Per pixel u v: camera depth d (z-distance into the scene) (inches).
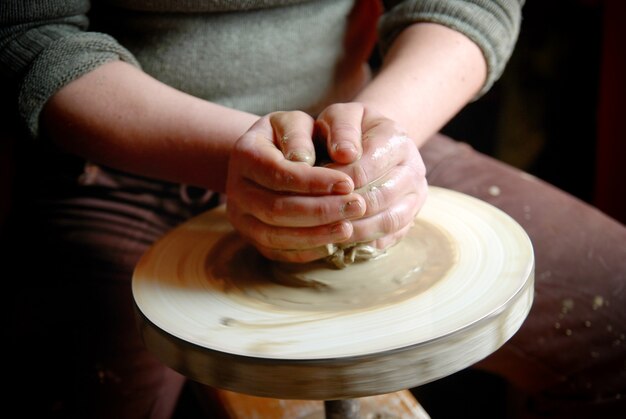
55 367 36.0
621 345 36.7
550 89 64.6
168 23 35.0
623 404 37.5
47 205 40.3
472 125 66.7
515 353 39.3
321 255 24.0
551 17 62.2
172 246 28.8
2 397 35.9
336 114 25.1
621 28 57.3
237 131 28.7
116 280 37.9
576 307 37.6
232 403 32.8
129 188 39.7
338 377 19.9
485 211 28.9
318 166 24.0
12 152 60.2
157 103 30.0
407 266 25.6
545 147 66.4
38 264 38.2
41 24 32.3
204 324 22.8
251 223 24.4
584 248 38.6
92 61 31.0
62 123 31.1
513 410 47.2
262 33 36.0
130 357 36.7
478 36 33.3
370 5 41.9
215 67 35.9
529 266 23.9
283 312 23.4
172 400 39.6
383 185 23.3
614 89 59.4
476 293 22.8
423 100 30.5
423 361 20.2
